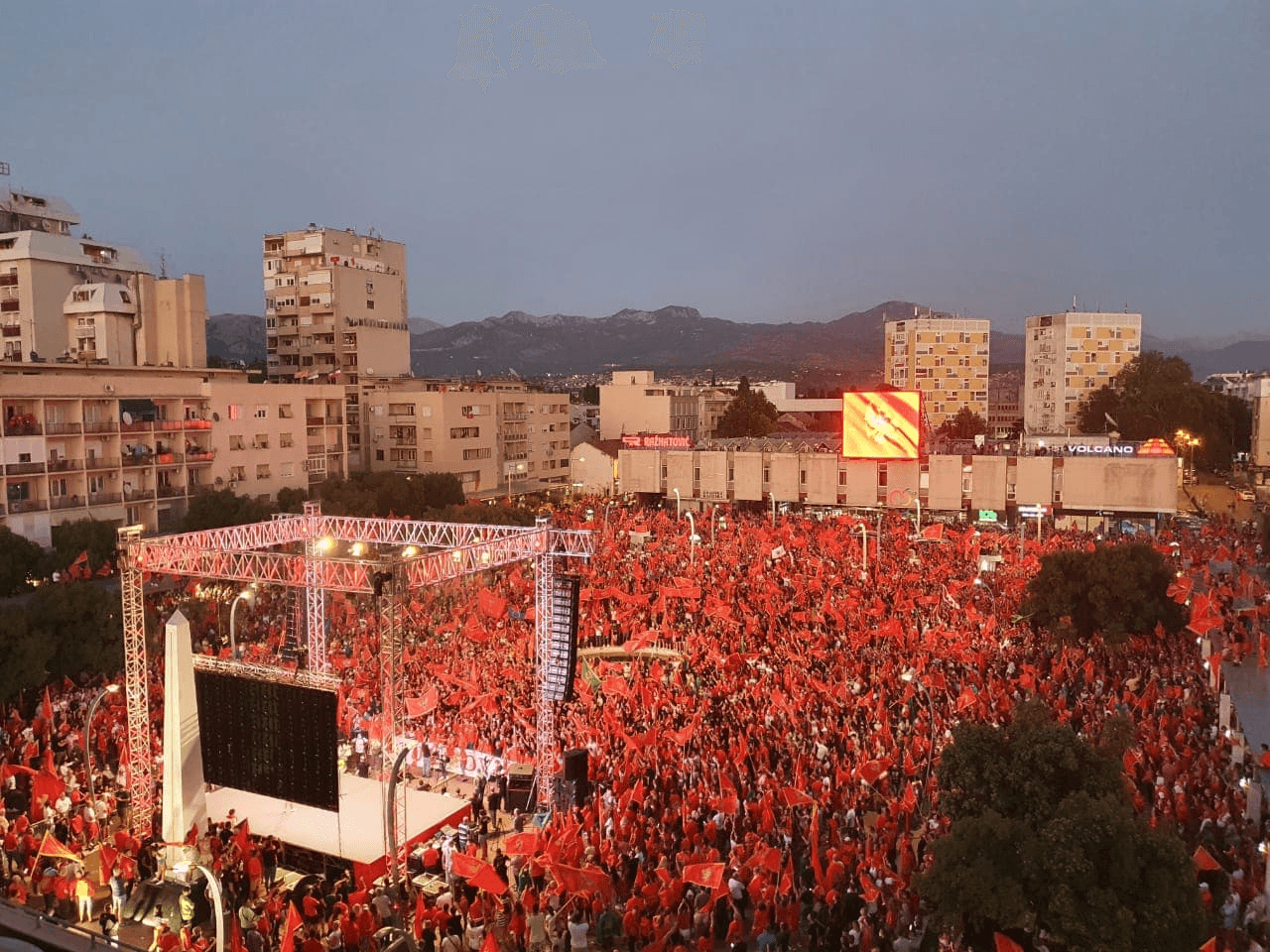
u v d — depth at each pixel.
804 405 187.12
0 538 52.28
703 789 30.95
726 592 55.50
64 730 37.69
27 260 90.38
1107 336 172.25
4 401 62.34
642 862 26.25
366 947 23.50
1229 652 39.84
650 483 108.81
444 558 33.31
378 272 128.38
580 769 32.28
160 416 73.75
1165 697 38.34
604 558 66.50
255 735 30.55
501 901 26.30
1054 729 22.95
